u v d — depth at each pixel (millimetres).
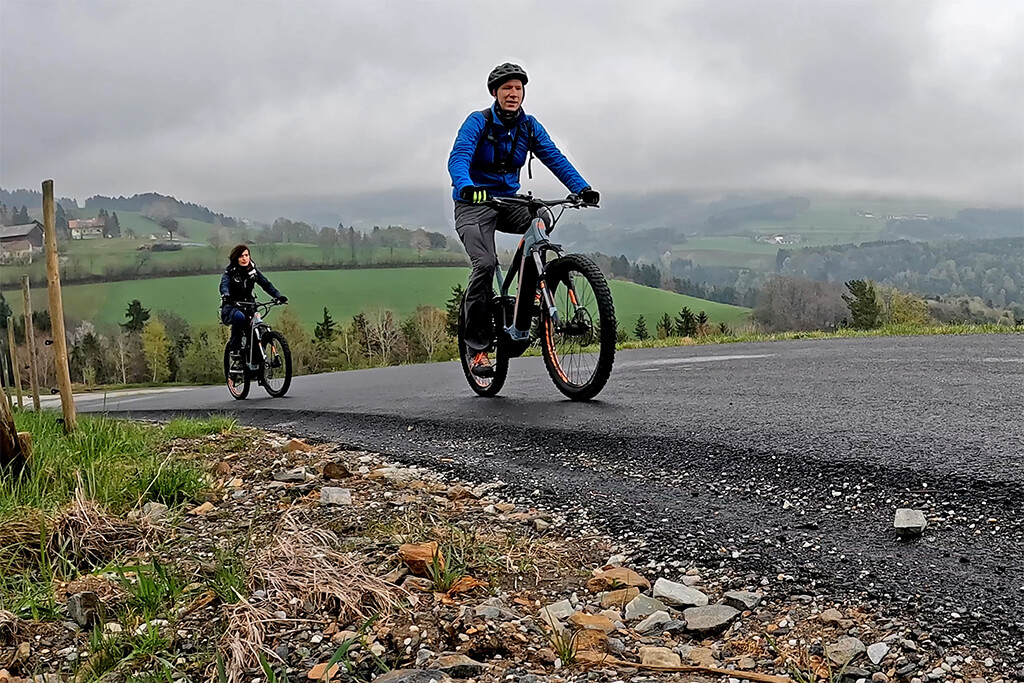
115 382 80000
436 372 11492
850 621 2438
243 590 2730
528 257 6418
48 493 3979
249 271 10711
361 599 2656
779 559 2908
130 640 2459
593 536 3352
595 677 2195
